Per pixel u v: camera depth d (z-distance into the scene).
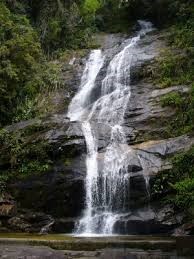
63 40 32.06
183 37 27.05
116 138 20.84
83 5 35.25
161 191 18.19
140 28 34.59
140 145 20.39
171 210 17.52
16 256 13.39
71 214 18.98
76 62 28.98
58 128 20.95
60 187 19.19
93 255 13.80
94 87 26.36
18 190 19.94
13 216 19.30
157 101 22.62
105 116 23.66
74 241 14.42
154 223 17.22
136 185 18.41
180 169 18.52
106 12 36.59
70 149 19.86
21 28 27.86
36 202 19.50
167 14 32.41
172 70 24.50
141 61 26.08
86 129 20.72
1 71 25.12
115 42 31.94
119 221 17.61
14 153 20.75
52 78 27.06
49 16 32.59
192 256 13.59
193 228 16.61
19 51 26.27
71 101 25.95
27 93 26.38
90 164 19.52
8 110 25.69
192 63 24.12
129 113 22.67
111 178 18.91
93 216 18.33
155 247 14.16
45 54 30.92
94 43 32.03
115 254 13.80
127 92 24.41
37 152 20.27
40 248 14.24
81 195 19.02
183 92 22.27
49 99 26.19
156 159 19.06
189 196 17.16
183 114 21.36
